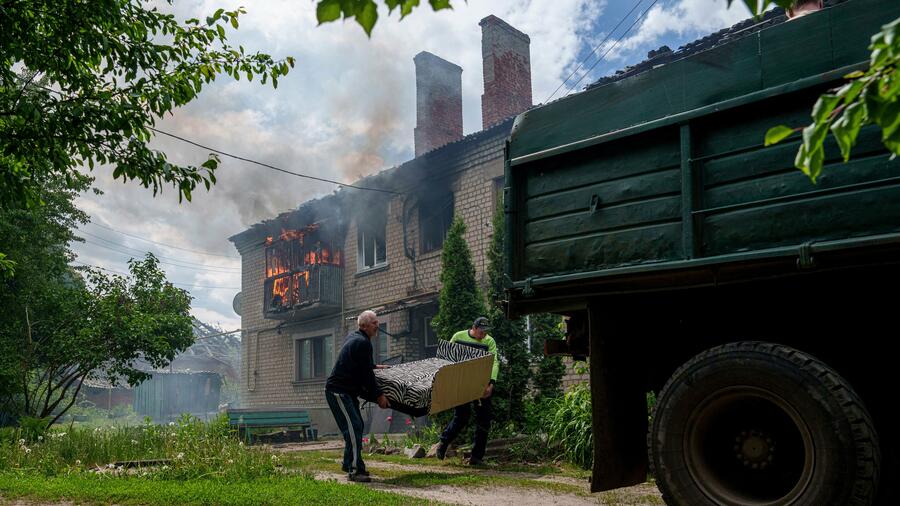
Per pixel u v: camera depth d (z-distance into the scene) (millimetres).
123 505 4629
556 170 4301
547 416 9000
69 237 14320
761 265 3479
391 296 18219
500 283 10352
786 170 3404
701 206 3658
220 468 6180
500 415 9641
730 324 4059
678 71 3824
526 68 18625
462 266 11359
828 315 3750
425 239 17656
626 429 4203
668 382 3740
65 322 12539
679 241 3719
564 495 5699
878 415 3619
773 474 3545
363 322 6953
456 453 9062
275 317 21422
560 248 4211
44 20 5844
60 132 5844
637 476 4258
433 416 10227
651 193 3859
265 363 22828
